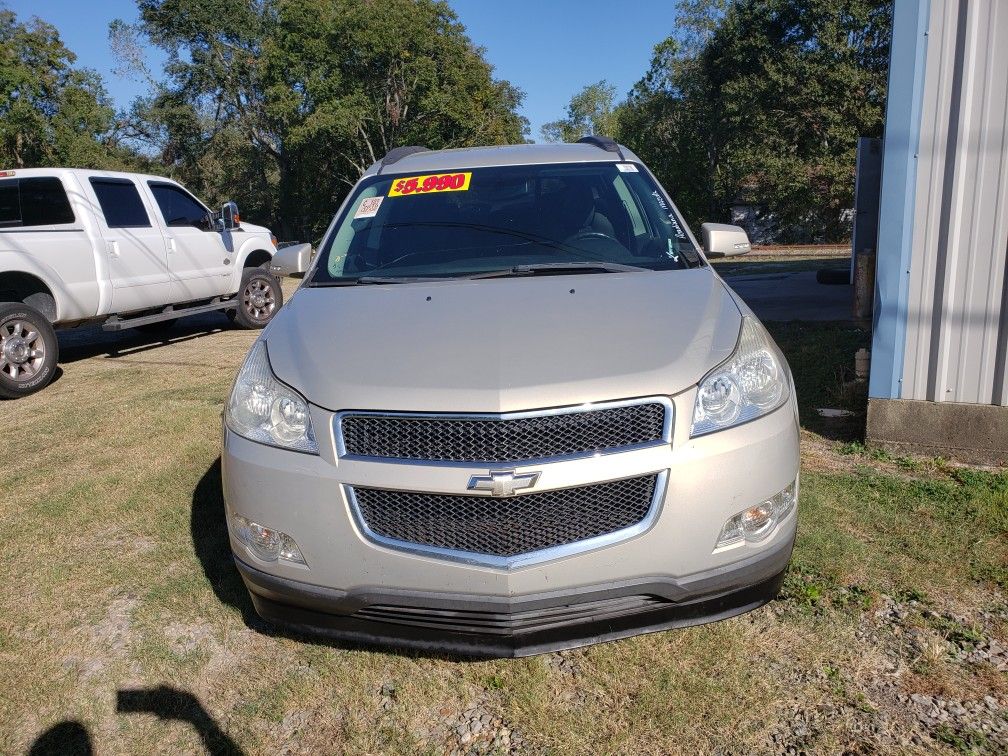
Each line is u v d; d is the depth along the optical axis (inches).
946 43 149.7
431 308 112.5
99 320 305.9
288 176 1678.2
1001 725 89.9
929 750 86.7
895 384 165.9
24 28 1300.4
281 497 95.5
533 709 96.9
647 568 90.5
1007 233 152.1
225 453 103.9
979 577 119.3
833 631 108.2
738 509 93.0
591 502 90.0
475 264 131.7
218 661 110.8
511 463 88.4
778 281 485.7
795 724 91.8
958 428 162.4
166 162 1708.9
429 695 101.5
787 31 1370.6
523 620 90.7
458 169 155.9
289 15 1389.0
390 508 92.0
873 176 346.9
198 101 1606.8
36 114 1268.5
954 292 157.8
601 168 153.3
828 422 192.4
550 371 92.9
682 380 93.4
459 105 1451.8
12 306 267.6
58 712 102.1
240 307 385.4
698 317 105.6
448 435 90.1
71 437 217.8
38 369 274.5
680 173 1642.5
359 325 109.6
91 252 296.0
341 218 150.0
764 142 1396.4
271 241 410.9
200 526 154.0
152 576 135.0
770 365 102.7
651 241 135.3
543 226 139.1
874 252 253.9
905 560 124.8
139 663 111.3
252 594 103.5
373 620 95.0
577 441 89.7
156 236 329.7
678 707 95.5
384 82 1457.9
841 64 1267.2
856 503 144.6
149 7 1491.1
